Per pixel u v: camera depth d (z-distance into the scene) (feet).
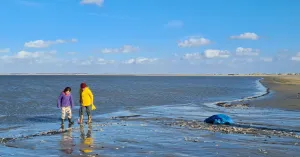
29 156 39.17
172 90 220.84
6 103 114.42
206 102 126.93
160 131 57.88
